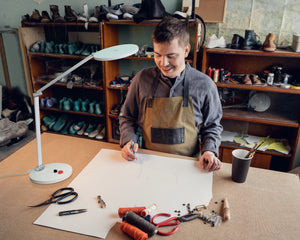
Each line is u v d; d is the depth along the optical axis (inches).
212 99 51.9
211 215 33.6
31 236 30.1
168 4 100.8
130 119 57.7
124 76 112.5
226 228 31.8
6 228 31.3
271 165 104.3
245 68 100.0
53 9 105.7
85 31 115.9
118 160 46.1
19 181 40.6
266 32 92.4
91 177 41.0
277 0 87.4
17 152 48.9
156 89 52.6
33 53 113.7
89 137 120.1
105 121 114.4
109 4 102.0
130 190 38.0
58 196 36.4
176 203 35.6
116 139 118.3
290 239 30.3
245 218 33.4
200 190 38.4
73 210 33.6
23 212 33.9
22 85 138.3
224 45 90.1
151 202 35.6
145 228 29.9
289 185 40.7
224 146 96.3
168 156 48.1
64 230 31.0
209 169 43.3
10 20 125.0
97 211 33.9
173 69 45.2
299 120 90.1
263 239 30.2
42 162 45.8
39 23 108.6
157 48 42.2
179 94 51.4
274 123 90.0
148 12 88.5
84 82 113.3
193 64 91.3
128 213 31.2
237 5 92.0
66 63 122.9
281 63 95.2
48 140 54.1
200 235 30.7
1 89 125.1
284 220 33.3
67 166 43.5
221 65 102.1
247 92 102.3
